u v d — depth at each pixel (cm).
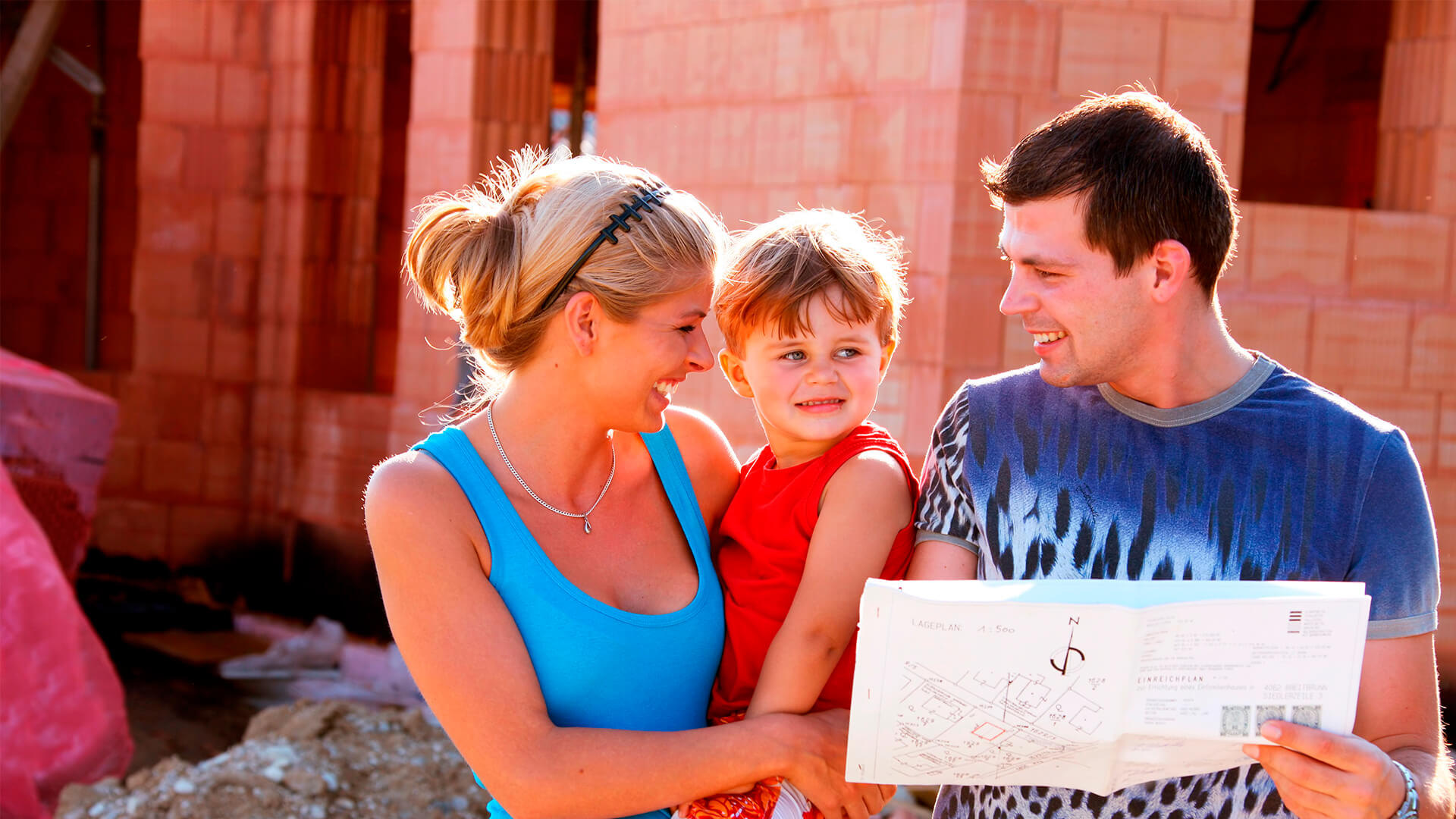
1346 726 154
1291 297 494
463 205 187
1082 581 161
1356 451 169
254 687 627
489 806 190
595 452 192
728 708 196
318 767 446
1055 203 169
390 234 959
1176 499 175
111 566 768
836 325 191
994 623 153
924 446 488
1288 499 171
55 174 981
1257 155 804
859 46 508
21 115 970
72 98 974
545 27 664
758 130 541
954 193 479
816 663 183
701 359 184
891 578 194
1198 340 175
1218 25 486
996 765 163
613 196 177
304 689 627
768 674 184
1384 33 755
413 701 613
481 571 177
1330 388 498
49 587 446
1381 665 166
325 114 745
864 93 507
